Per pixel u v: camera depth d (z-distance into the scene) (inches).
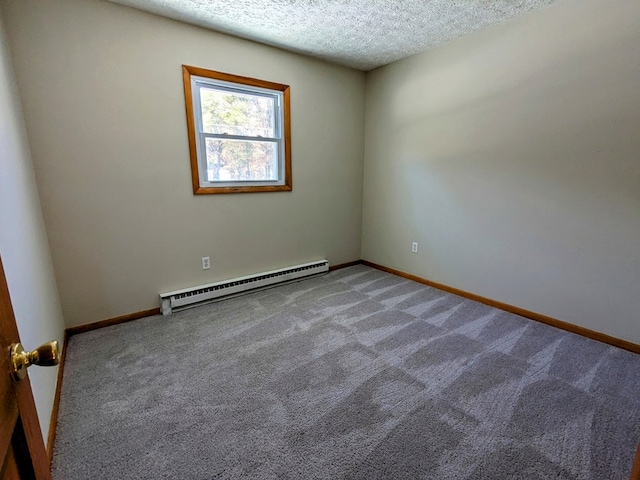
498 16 95.7
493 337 92.6
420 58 125.3
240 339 91.0
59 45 82.4
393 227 148.5
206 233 114.8
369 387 71.0
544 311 101.7
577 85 87.0
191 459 53.4
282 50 120.8
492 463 52.7
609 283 87.7
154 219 103.4
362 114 151.7
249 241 126.0
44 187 85.0
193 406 65.3
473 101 111.2
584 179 89.1
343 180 151.6
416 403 66.2
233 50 109.3
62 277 90.7
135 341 90.0
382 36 109.6
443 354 83.7
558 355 83.4
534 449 55.2
